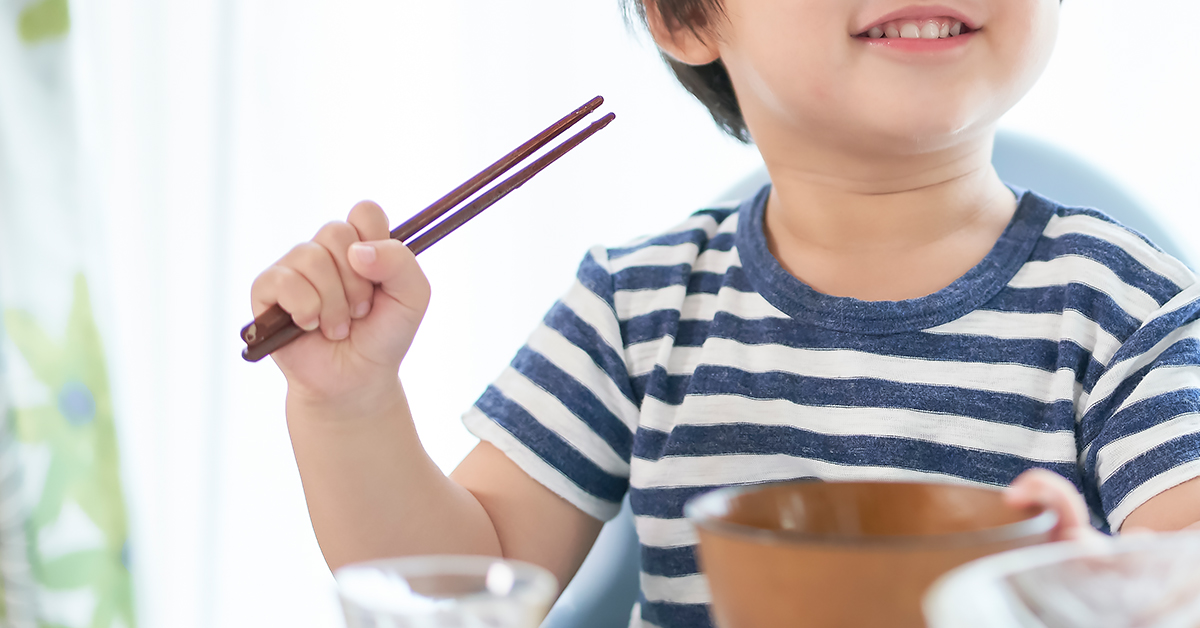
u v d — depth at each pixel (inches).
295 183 54.6
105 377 50.0
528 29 55.9
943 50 26.0
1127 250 30.0
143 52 52.2
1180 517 24.3
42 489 49.1
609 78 55.8
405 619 11.9
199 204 52.9
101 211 51.1
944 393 28.8
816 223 31.4
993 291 29.8
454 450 56.8
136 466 52.7
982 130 28.2
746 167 55.5
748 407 30.7
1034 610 9.2
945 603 8.8
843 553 10.9
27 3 48.7
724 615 12.3
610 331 34.2
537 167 26.0
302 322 22.7
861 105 26.8
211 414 53.1
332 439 25.0
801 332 30.9
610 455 33.4
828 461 29.2
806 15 26.8
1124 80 52.0
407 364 56.7
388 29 55.4
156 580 52.9
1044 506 14.3
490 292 56.9
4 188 48.4
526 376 33.9
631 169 56.2
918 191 30.0
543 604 12.5
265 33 53.9
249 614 54.8
